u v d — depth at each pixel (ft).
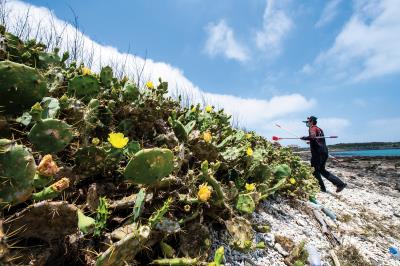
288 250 9.13
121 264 4.23
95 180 5.77
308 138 20.74
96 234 4.43
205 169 6.75
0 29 6.64
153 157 5.14
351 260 10.30
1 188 3.62
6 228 3.53
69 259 4.32
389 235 15.12
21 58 6.88
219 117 12.08
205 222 7.44
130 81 8.34
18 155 3.69
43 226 3.77
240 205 8.17
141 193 4.97
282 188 13.37
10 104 5.06
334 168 46.21
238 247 7.19
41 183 3.81
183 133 8.36
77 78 6.95
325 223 12.80
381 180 36.86
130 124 7.54
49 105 5.69
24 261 3.61
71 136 5.04
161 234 5.44
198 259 5.75
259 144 15.40
